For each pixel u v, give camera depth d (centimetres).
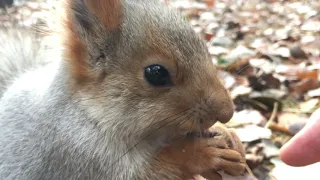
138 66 13
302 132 12
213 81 13
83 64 13
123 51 13
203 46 13
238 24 44
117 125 13
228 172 13
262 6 59
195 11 54
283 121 21
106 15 13
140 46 13
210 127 13
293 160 12
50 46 14
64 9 13
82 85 13
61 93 13
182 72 12
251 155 18
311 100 23
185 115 12
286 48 32
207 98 12
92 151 13
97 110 13
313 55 31
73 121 13
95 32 13
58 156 13
